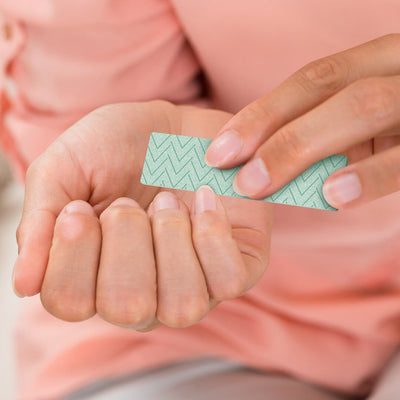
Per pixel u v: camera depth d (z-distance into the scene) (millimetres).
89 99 565
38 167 435
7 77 580
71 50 541
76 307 392
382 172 410
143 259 395
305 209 560
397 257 573
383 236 561
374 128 408
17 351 603
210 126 491
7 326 754
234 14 518
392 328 585
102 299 391
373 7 495
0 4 532
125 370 547
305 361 568
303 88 422
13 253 834
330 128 407
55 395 539
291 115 422
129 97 572
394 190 413
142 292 391
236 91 568
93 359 551
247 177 416
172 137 442
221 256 404
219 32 530
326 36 512
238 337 564
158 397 531
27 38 542
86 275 395
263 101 421
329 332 591
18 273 403
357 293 603
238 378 552
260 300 580
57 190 431
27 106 596
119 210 403
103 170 444
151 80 569
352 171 411
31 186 430
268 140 414
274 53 528
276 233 582
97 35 536
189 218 413
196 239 405
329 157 431
